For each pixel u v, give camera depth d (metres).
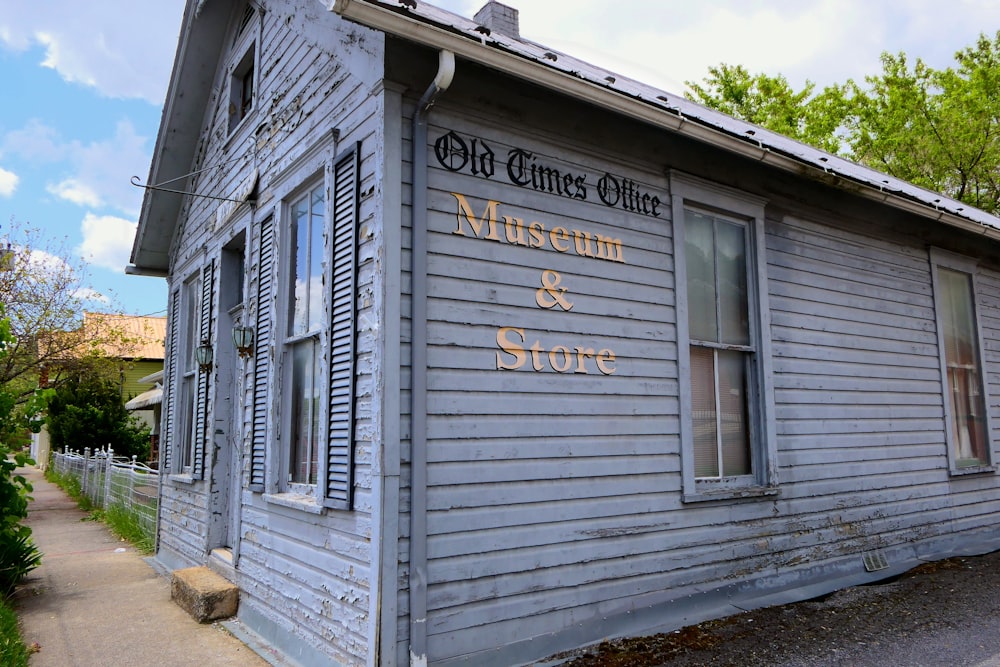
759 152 5.82
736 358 6.41
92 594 7.33
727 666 4.57
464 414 4.54
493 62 4.29
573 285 5.23
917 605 5.88
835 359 7.10
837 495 6.83
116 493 14.09
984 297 9.18
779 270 6.76
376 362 4.26
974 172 20.27
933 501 7.79
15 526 7.81
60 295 19.53
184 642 5.58
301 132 5.80
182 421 9.02
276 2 6.56
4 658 4.89
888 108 21.67
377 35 4.54
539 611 4.69
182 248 9.55
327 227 5.05
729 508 5.94
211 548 7.32
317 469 5.16
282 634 5.30
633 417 5.41
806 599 6.09
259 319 6.39
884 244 7.90
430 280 4.52
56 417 23.31
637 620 5.17
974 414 8.70
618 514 5.20
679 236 5.96
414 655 4.06
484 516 4.53
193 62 8.25
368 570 4.18
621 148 5.70
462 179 4.77
